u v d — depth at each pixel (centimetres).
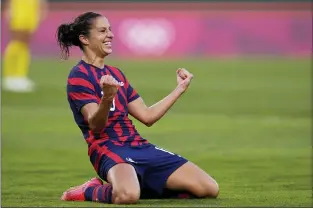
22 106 5425
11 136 4000
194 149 3594
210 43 9950
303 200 2264
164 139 3919
